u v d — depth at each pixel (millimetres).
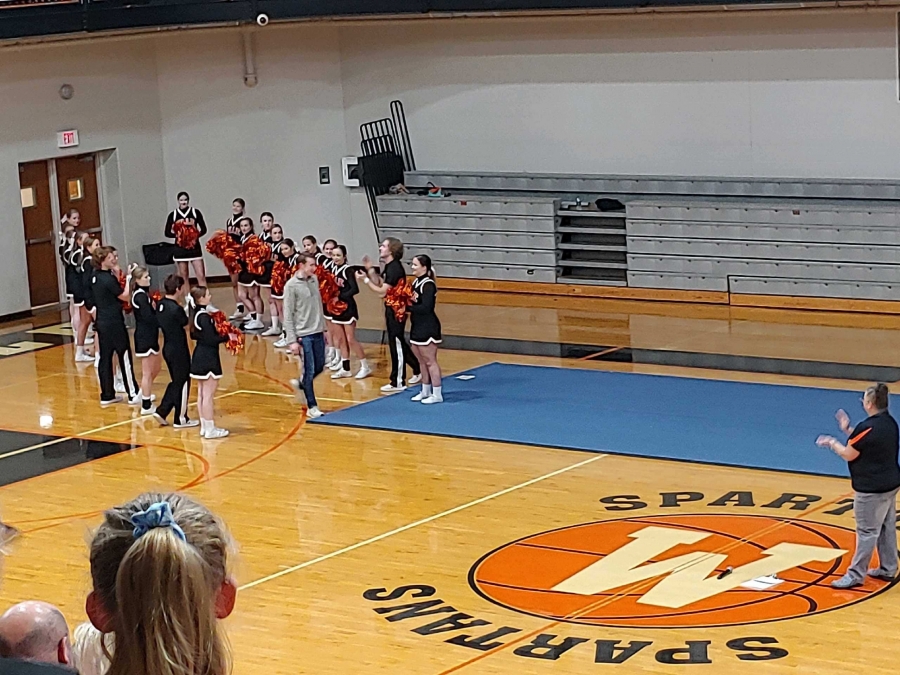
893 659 7762
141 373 16781
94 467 12859
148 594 2656
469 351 17188
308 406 14438
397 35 22203
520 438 13133
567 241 20812
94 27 19609
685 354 16422
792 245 18688
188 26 20312
